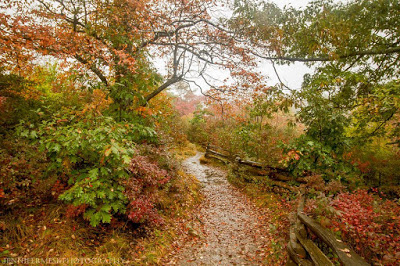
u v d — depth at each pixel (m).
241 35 6.23
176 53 6.55
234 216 5.06
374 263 1.65
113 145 2.71
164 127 7.86
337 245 1.84
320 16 5.07
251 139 7.40
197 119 15.48
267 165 6.40
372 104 4.97
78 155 3.17
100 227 3.30
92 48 4.27
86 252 2.76
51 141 2.88
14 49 3.56
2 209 2.83
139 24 5.22
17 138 3.36
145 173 3.87
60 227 2.93
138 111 4.95
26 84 4.63
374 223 1.92
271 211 4.96
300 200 3.58
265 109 6.30
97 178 3.07
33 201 3.08
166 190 4.94
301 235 2.56
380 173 4.85
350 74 5.22
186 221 4.55
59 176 3.52
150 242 3.48
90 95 5.09
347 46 5.57
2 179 2.70
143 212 3.47
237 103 7.04
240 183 7.03
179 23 6.30
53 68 6.55
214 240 3.99
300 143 5.20
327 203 2.50
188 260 3.31
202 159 10.84
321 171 4.95
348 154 5.16
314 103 5.04
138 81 4.73
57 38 4.11
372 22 5.11
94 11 4.94
